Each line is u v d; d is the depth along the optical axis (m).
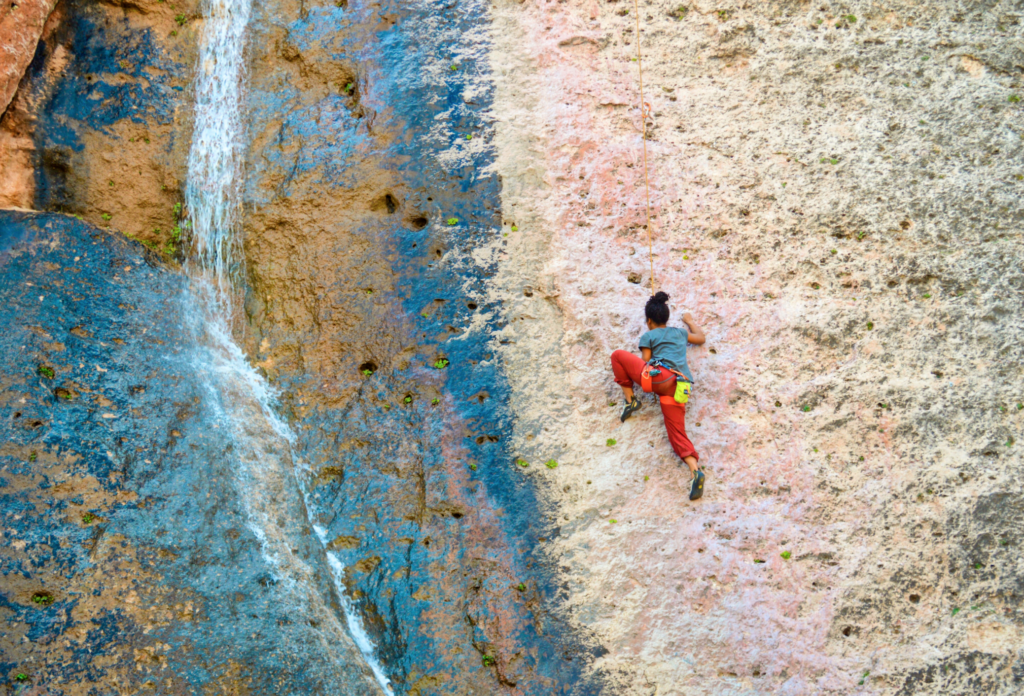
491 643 4.86
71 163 5.89
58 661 4.08
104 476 4.65
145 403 5.06
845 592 4.89
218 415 5.27
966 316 5.40
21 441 4.55
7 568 4.20
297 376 5.64
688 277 5.66
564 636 4.91
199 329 5.71
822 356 5.37
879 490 5.08
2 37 5.41
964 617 4.85
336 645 4.59
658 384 5.03
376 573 4.99
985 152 5.75
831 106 5.93
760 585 4.95
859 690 4.70
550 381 5.54
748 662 4.80
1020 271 5.48
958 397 5.23
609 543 5.12
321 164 6.00
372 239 5.88
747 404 5.33
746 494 5.16
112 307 5.39
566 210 5.89
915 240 5.56
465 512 5.21
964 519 5.00
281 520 5.00
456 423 5.44
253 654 4.34
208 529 4.73
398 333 5.68
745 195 5.77
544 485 5.30
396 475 5.31
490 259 5.82
